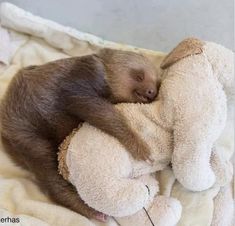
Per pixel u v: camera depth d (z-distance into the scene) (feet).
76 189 1.79
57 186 1.83
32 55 2.24
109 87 1.91
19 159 1.92
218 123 1.82
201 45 1.91
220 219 1.97
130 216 1.81
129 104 1.87
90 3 2.39
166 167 1.95
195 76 1.83
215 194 1.97
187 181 1.84
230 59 1.91
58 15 2.39
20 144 1.85
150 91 1.88
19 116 1.85
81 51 2.26
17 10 2.22
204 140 1.79
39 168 1.85
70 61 1.88
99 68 1.88
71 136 1.83
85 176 1.72
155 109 1.84
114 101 1.93
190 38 1.94
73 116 1.86
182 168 1.81
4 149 1.94
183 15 2.40
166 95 1.82
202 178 1.84
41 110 1.84
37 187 1.92
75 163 1.74
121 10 2.39
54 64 1.87
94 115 1.80
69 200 1.82
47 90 1.84
